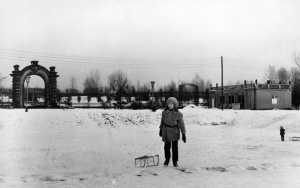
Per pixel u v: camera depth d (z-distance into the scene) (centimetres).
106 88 10150
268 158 1375
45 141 2242
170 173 921
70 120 3697
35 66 5878
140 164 1112
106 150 1706
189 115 4681
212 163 1180
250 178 862
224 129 3731
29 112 3862
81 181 815
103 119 3875
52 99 5959
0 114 3666
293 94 8256
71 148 1812
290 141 2381
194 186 759
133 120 4006
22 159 1349
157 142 2223
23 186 753
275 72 9694
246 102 6494
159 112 4419
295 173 944
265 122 4112
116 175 901
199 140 2430
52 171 1038
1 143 2075
